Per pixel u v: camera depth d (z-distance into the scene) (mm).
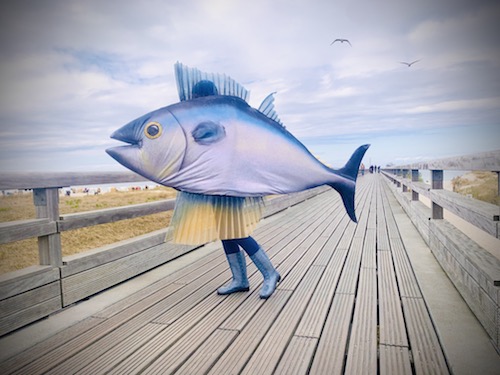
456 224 6438
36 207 2705
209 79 2494
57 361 1973
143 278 3488
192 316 2531
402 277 3316
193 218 2572
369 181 22688
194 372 1833
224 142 2400
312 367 1848
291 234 5555
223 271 3656
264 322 2402
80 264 2871
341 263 3832
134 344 2145
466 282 2619
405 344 2062
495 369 1779
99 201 5855
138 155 2354
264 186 2494
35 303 2506
